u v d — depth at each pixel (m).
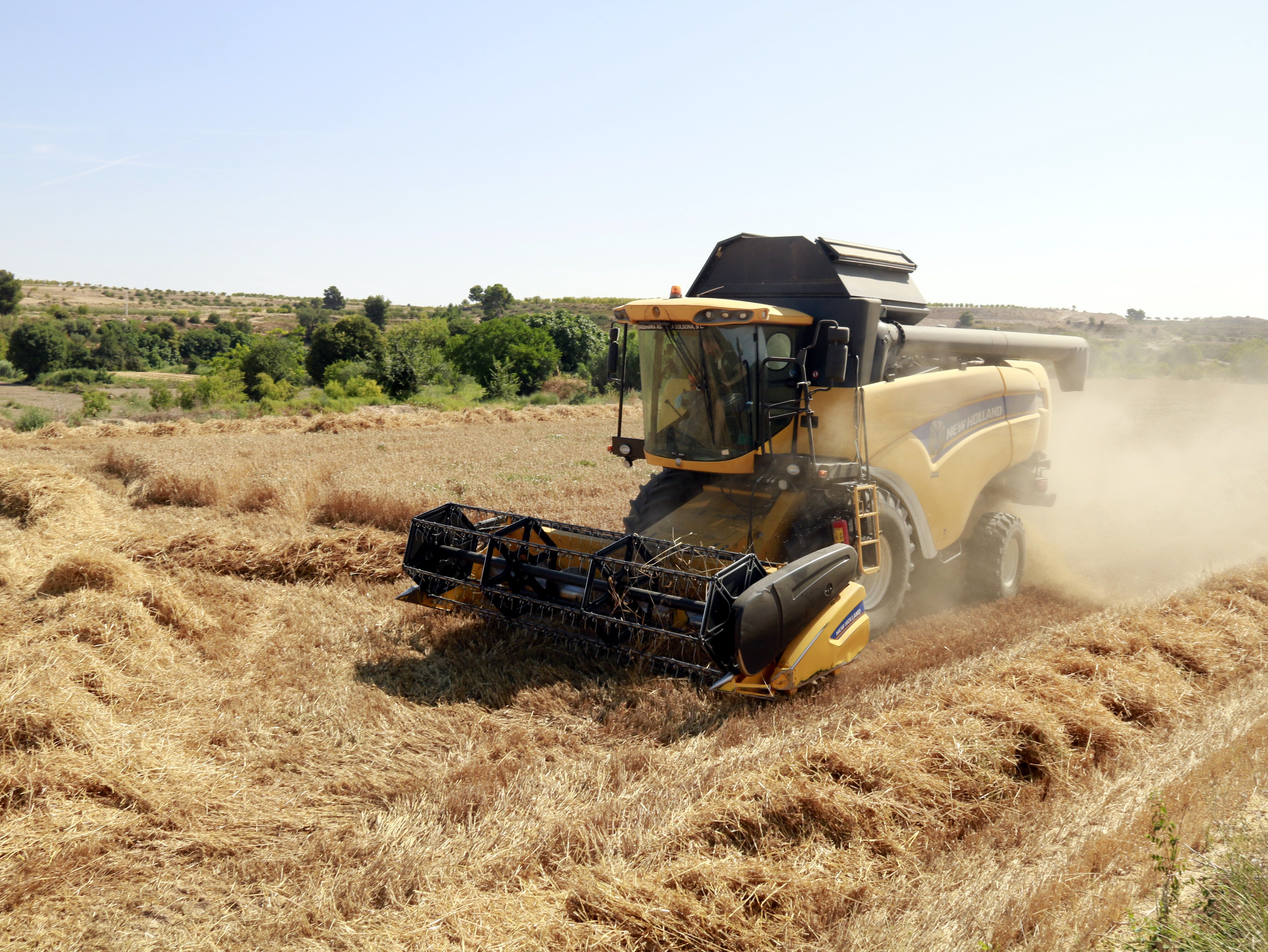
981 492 7.69
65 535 9.19
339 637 6.12
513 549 5.88
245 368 48.81
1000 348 7.91
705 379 6.14
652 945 2.95
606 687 5.23
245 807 3.90
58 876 3.33
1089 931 2.97
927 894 3.23
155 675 5.29
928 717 4.49
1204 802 3.82
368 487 12.00
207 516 10.78
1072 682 5.09
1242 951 2.76
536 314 57.62
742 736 4.60
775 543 5.95
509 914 3.08
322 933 3.03
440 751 4.50
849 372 5.95
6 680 4.58
